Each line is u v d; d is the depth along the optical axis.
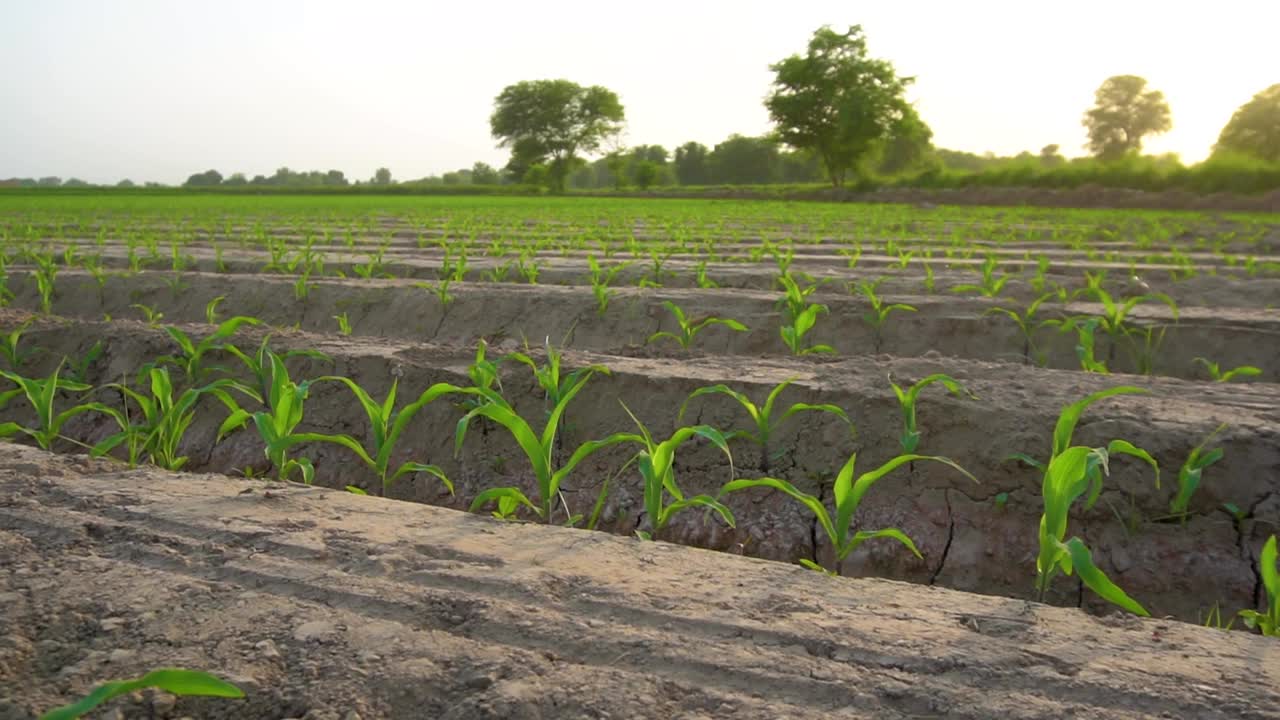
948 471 4.04
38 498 3.03
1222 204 32.75
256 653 2.05
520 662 2.04
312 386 5.20
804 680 2.01
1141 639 2.24
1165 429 3.93
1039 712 1.89
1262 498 3.67
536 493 4.43
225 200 42.06
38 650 2.04
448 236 15.76
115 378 5.77
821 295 7.69
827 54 49.56
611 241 14.46
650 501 3.09
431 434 4.79
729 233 16.47
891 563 3.81
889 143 53.84
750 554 3.97
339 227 18.45
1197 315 6.70
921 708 1.91
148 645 2.08
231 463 4.96
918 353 6.75
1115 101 62.62
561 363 5.07
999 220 22.30
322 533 2.82
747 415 4.52
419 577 2.51
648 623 2.27
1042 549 2.65
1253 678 2.03
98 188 64.44
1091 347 5.64
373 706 1.88
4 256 10.25
